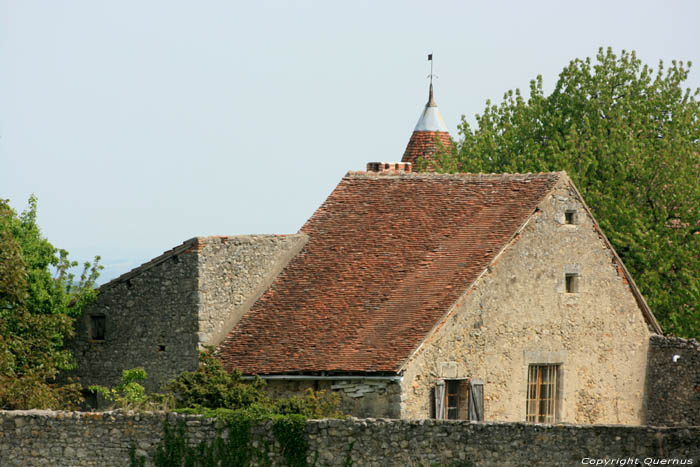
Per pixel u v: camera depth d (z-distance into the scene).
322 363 111.56
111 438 99.19
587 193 155.25
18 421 100.50
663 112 169.38
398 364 107.69
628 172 157.25
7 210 123.12
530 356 120.12
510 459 92.62
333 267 125.56
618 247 152.88
